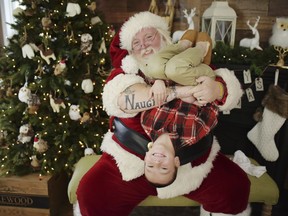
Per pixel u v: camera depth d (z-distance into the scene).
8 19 2.14
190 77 0.94
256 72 1.58
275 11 1.88
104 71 1.77
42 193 1.61
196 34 1.09
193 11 1.81
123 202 1.15
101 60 1.70
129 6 2.11
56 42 1.58
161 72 0.95
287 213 1.76
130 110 1.02
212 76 1.01
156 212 1.80
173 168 0.99
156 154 0.97
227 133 1.85
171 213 1.79
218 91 1.00
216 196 1.15
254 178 1.32
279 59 1.58
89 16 1.68
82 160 1.48
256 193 1.25
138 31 1.07
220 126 1.84
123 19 2.14
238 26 1.93
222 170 1.19
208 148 1.14
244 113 1.77
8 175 1.65
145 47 1.06
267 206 1.29
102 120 1.80
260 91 1.70
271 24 1.90
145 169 1.00
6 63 1.64
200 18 1.99
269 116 1.59
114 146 1.15
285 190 1.76
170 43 1.10
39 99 1.60
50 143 1.68
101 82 1.71
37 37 1.56
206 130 1.02
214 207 1.17
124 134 1.11
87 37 1.59
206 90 0.96
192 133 1.00
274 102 1.56
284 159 1.70
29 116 1.61
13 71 1.66
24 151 1.67
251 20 1.91
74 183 1.29
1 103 1.71
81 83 1.65
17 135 1.70
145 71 1.03
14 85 1.66
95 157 1.50
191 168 1.11
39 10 1.58
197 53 0.97
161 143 0.98
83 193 1.12
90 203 1.11
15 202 1.65
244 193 1.16
